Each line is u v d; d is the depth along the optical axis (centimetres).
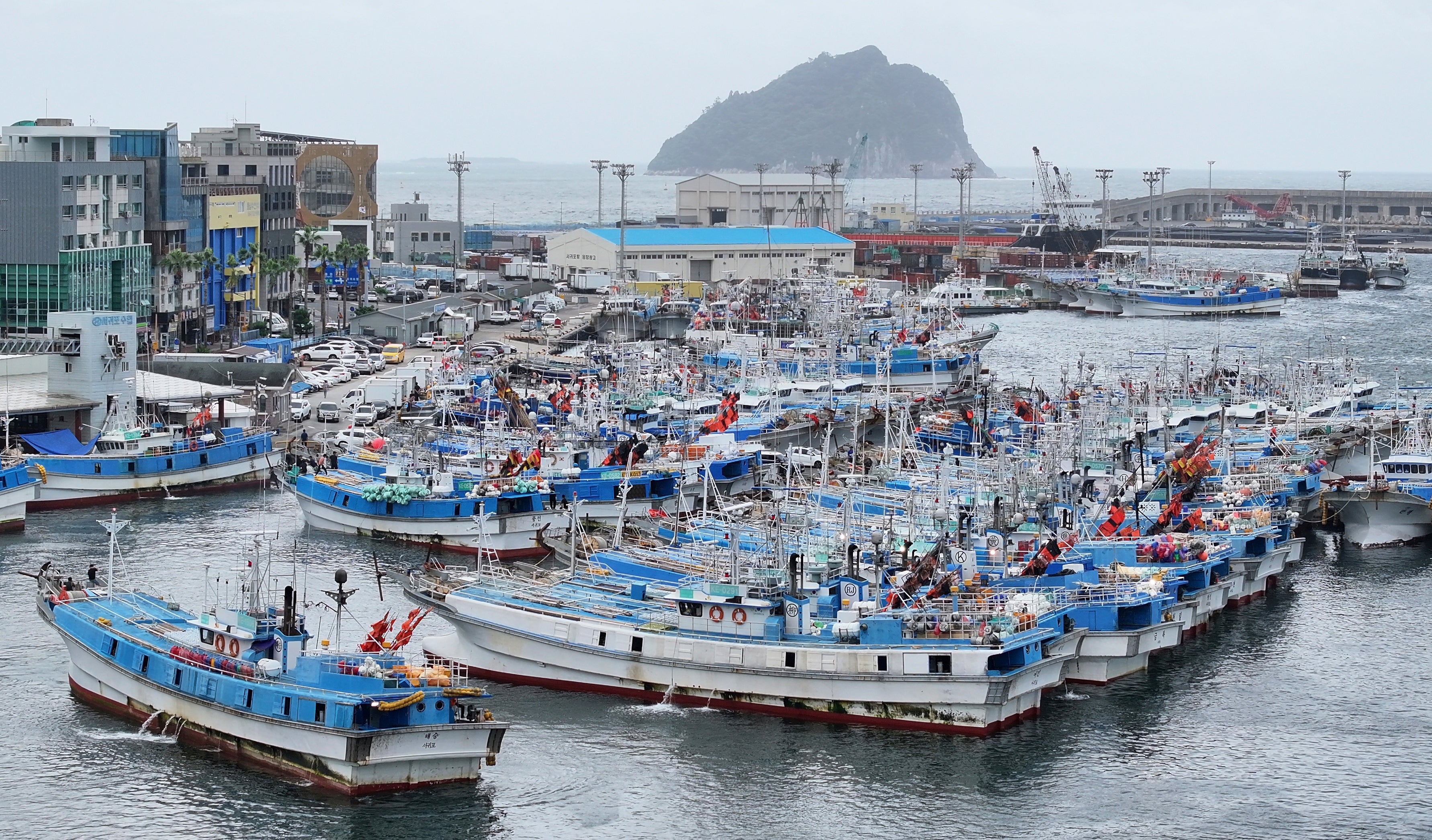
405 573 14688
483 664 13225
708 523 15962
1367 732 12488
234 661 11388
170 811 10644
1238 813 11050
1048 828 10806
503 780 11212
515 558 17088
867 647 12100
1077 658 13425
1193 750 12094
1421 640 14675
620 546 15312
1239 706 12988
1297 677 13675
